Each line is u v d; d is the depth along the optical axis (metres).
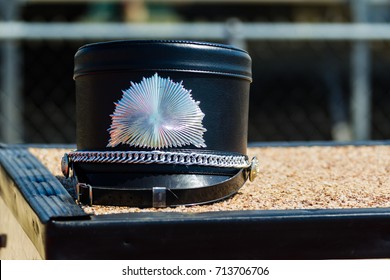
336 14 4.70
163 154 1.61
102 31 3.22
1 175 1.85
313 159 2.09
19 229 1.73
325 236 1.53
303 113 4.58
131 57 1.61
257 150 2.20
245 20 4.86
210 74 1.62
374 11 4.72
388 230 1.54
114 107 1.62
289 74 4.55
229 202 1.66
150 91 1.61
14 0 4.29
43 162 1.99
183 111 1.61
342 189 1.77
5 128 3.62
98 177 1.63
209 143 1.63
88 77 1.64
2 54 3.66
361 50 3.59
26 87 4.17
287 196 1.71
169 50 1.61
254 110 4.54
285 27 3.22
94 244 1.49
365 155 2.12
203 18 4.87
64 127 4.22
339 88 4.60
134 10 4.70
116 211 1.58
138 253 1.50
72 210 1.54
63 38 3.22
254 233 1.52
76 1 4.49
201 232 1.51
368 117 3.70
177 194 1.61
